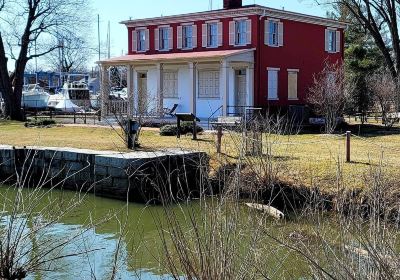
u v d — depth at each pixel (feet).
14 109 130.00
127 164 51.57
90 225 30.71
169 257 18.34
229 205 19.08
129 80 112.98
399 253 16.74
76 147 65.36
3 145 70.18
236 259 18.28
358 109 108.58
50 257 29.84
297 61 114.21
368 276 16.03
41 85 266.57
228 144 51.70
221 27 110.11
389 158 53.06
